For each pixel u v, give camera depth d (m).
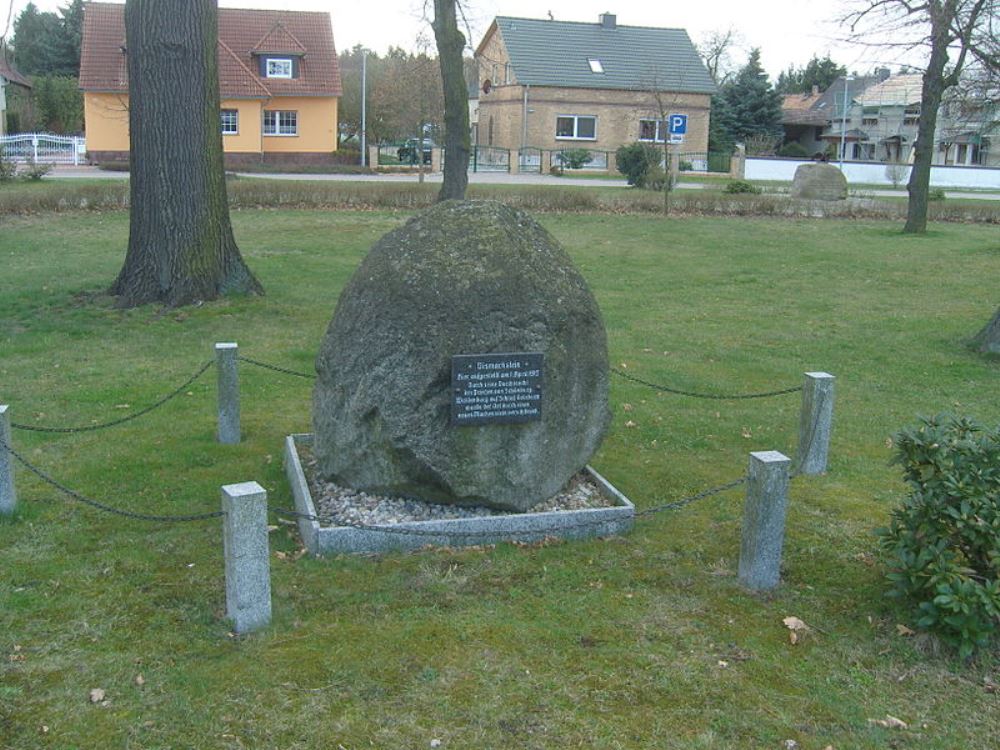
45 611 5.32
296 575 5.76
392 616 5.33
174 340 12.22
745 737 4.42
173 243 13.87
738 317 14.78
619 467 8.04
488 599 5.56
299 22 46.12
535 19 52.62
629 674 4.87
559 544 6.38
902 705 4.71
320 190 25.72
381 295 6.26
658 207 28.08
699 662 5.00
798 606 5.63
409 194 26.38
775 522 5.75
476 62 41.16
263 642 5.03
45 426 8.81
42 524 6.54
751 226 25.81
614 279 17.73
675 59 52.56
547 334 6.33
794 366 11.84
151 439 8.49
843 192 32.06
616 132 51.16
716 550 6.39
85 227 21.16
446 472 6.24
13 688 4.60
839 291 17.11
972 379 11.38
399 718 4.45
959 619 4.99
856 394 10.67
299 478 6.77
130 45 13.55
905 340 13.32
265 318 13.39
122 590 5.59
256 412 9.41
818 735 4.45
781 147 61.94
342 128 56.59
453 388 6.10
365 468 6.48
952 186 49.62
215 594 5.55
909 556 5.26
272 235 20.98
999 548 5.01
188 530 6.49
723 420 9.59
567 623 5.33
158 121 13.58
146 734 4.29
